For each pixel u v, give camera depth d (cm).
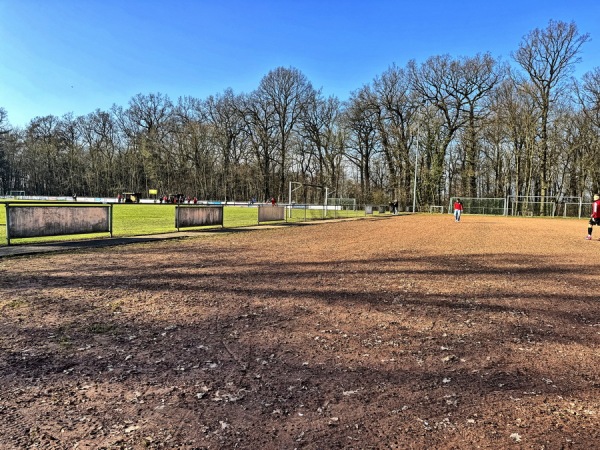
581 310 579
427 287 723
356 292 677
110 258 1031
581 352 416
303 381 338
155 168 7469
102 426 266
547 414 288
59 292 648
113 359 380
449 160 6097
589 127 4531
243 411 287
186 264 948
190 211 1906
